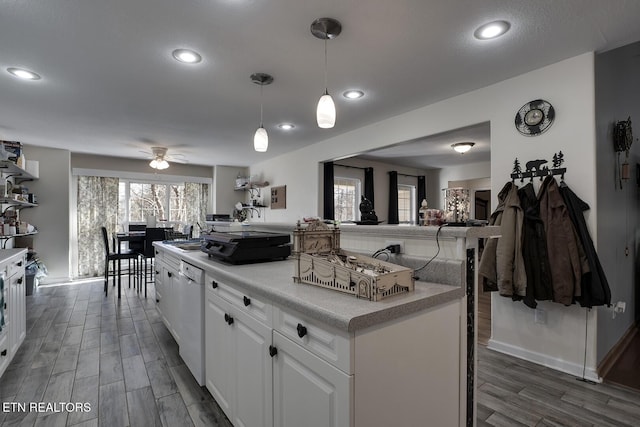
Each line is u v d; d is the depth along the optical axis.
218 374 1.81
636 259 3.36
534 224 2.37
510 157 2.63
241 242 1.89
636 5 1.76
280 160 6.05
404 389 1.12
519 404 1.93
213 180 7.41
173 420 1.78
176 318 2.61
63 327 3.26
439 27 1.99
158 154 5.31
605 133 2.43
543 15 1.87
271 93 3.04
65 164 5.45
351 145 4.35
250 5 1.78
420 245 1.52
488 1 1.75
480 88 2.88
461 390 1.39
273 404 1.30
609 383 2.17
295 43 2.17
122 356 2.58
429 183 7.70
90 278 5.82
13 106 3.34
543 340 2.43
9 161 3.60
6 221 4.16
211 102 3.26
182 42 2.16
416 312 1.16
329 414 1.01
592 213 2.21
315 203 5.07
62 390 2.08
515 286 2.35
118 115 3.66
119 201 6.41
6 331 2.34
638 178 3.37
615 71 2.66
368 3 1.77
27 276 4.48
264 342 1.35
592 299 2.14
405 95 3.07
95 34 2.05
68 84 2.80
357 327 0.94
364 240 1.77
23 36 2.06
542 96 2.47
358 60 2.41
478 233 1.39
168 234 4.74
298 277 1.39
